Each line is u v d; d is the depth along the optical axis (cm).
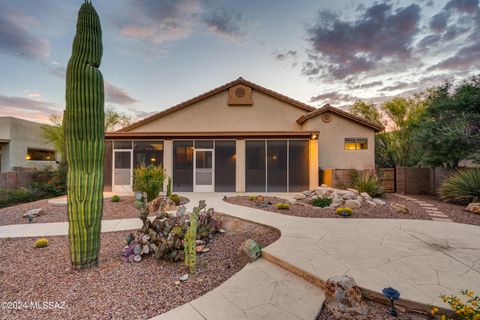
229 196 962
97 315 223
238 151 1100
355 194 783
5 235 465
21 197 1044
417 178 1038
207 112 1321
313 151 1077
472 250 360
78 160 304
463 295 231
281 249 360
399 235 438
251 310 227
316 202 722
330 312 226
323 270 288
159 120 1322
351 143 1216
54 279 290
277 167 1094
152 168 884
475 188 727
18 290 266
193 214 329
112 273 307
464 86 1027
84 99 301
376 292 238
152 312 227
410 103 1692
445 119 1012
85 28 312
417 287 246
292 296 251
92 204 316
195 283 286
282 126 1309
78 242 309
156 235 357
